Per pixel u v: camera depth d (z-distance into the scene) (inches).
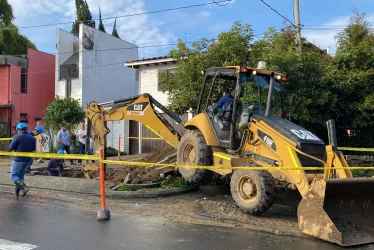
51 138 931.3
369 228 264.4
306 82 529.0
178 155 393.4
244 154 338.6
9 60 1099.3
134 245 229.5
